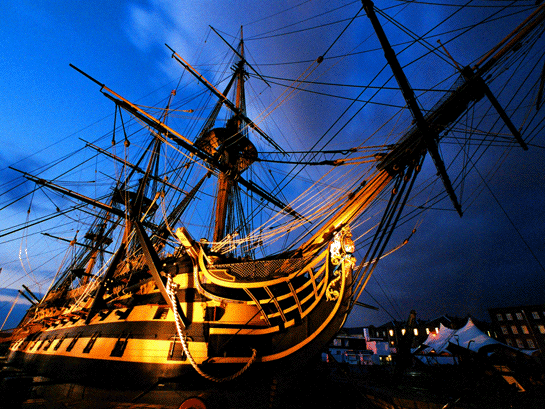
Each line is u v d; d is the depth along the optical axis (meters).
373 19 7.65
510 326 62.03
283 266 8.95
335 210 8.29
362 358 45.22
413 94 7.24
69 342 16.98
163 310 11.83
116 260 15.84
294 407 9.96
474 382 15.52
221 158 24.73
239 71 28.39
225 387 9.16
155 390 9.24
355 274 8.24
